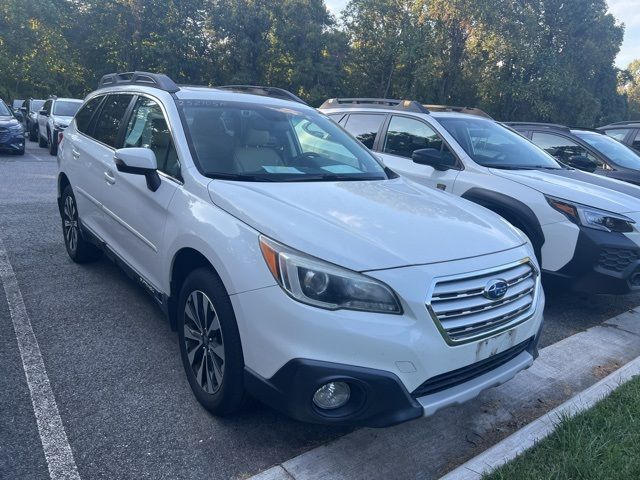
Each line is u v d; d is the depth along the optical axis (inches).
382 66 1808.6
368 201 126.6
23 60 1462.8
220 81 1745.8
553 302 215.0
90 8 1562.5
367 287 96.7
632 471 103.3
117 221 162.2
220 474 104.2
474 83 1781.5
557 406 130.8
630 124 448.5
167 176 138.1
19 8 1390.3
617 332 185.3
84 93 1765.5
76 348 148.9
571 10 1818.4
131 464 104.8
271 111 163.9
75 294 185.8
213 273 115.0
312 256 98.9
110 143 177.9
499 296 107.8
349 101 297.9
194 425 118.3
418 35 1721.2
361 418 97.8
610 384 138.3
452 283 102.2
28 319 164.9
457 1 1593.3
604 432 115.9
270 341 99.2
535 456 108.0
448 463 111.4
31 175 448.8
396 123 254.5
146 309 177.0
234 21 1652.3
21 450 106.3
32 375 133.6
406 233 110.3
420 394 99.5
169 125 145.2
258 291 101.5
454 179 217.2
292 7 1667.1
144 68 1605.6
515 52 1641.2
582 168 285.6
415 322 97.0
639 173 306.8
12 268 207.6
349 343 94.6
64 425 115.0
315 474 105.0
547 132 348.2
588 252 181.2
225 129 147.5
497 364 112.2
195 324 122.8
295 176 140.0
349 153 165.0
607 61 1971.0
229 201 116.9
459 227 119.3
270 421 121.6
